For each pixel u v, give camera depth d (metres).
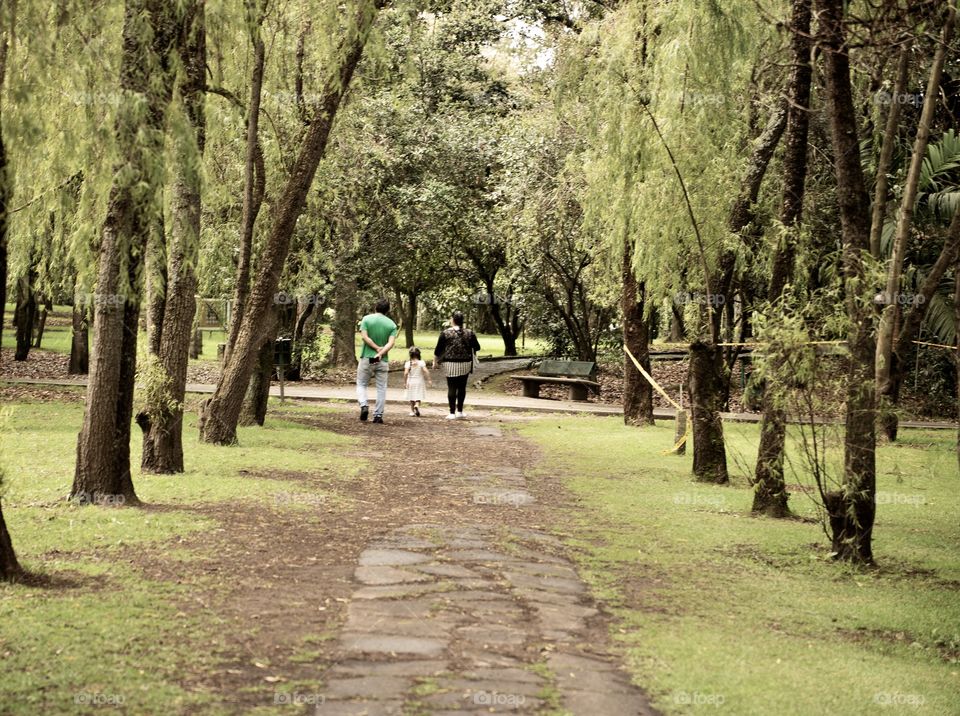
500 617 6.88
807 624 7.44
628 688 5.62
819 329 9.77
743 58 14.95
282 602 6.94
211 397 15.88
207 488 11.41
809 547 10.08
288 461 14.22
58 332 50.28
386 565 8.21
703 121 14.83
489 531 9.97
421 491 12.48
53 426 17.14
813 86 14.57
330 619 6.59
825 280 13.80
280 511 10.34
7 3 7.94
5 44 8.19
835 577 8.97
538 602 7.37
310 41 17.44
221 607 6.71
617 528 10.67
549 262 29.80
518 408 24.84
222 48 13.32
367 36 15.08
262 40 14.68
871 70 11.34
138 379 12.35
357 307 31.67
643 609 7.48
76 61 8.75
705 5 14.61
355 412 22.98
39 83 8.36
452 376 22.44
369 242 28.73
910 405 27.05
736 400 26.98
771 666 6.21
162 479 11.88
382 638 6.23
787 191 12.25
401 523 10.17
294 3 16.05
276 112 17.42
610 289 24.69
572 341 33.78
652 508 12.02
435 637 6.30
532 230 28.38
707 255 14.98
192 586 7.20
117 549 8.16
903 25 9.50
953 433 22.38
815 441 9.76
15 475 11.50
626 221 17.25
